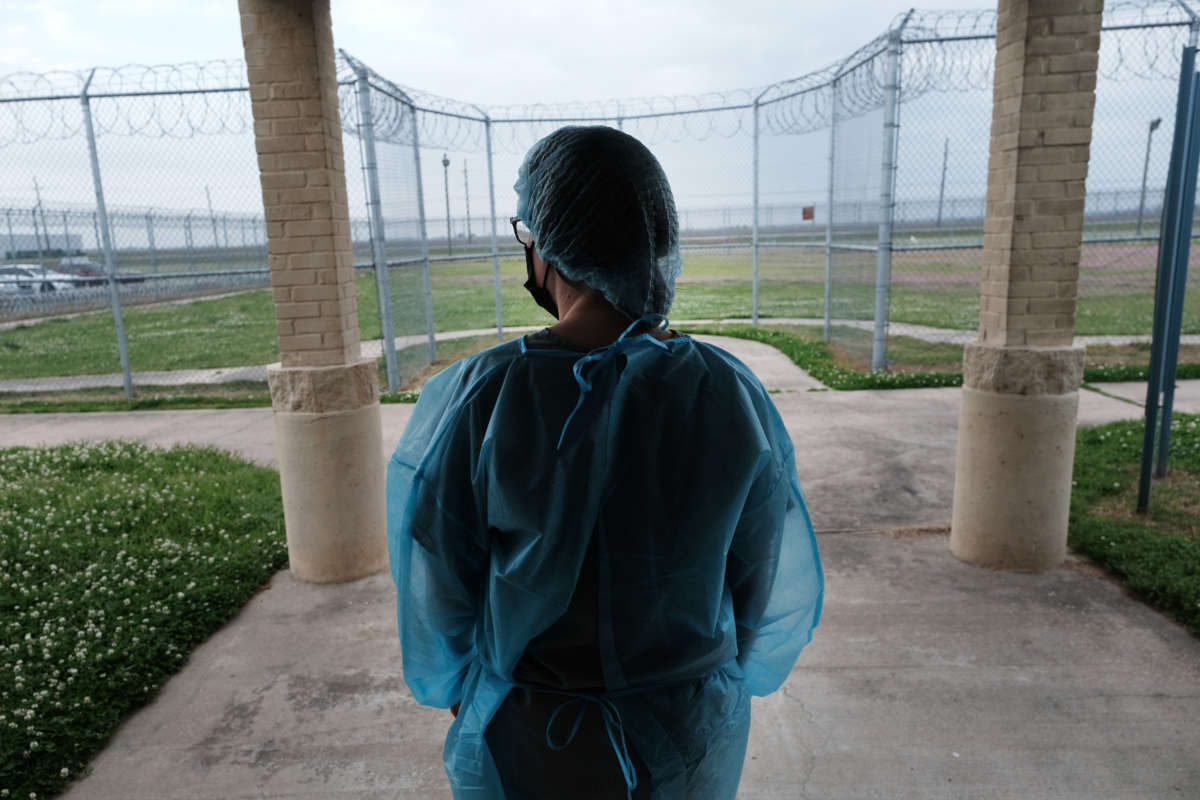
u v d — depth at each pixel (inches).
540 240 47.1
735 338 543.5
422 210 451.8
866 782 108.2
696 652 46.5
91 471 264.4
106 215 379.6
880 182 384.8
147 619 152.2
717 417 45.1
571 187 45.5
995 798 104.1
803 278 926.4
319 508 173.8
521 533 43.8
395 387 392.2
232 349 590.2
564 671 46.2
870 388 370.0
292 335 171.3
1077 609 153.9
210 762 117.0
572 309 48.0
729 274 1218.6
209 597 163.6
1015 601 157.9
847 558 182.9
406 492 48.9
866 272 427.2
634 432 44.2
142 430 336.5
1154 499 206.2
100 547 191.5
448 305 869.2
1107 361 410.3
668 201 48.8
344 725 125.6
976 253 1504.7
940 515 208.8
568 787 46.8
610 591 44.4
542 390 44.0
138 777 113.8
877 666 136.6
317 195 164.1
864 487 232.4
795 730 120.0
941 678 132.2
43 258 832.9
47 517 210.1
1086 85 152.2
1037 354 162.1
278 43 157.9
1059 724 119.0
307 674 140.9
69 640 144.3
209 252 1133.7
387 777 113.0
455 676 53.9
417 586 48.8
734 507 45.1
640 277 45.4
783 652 57.1
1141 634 143.9
